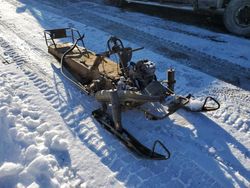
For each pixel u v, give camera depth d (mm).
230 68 6570
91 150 4215
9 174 3672
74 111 5035
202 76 6207
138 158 4051
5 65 6500
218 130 4590
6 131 4414
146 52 7234
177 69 6457
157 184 3691
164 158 3725
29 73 6184
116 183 3711
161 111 4926
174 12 10227
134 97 4051
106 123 4512
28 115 4887
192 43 7816
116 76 4930
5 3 10945
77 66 5660
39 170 3766
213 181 3730
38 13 9961
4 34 8102
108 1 11602
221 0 8383
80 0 11781
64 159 4059
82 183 3727
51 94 5500
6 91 5461
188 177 3789
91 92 4977
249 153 4164
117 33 8391
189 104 4809
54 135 4414
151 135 4477
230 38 8180
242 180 3734
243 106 5211
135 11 10422
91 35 8219
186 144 4309
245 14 8055
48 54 7016
